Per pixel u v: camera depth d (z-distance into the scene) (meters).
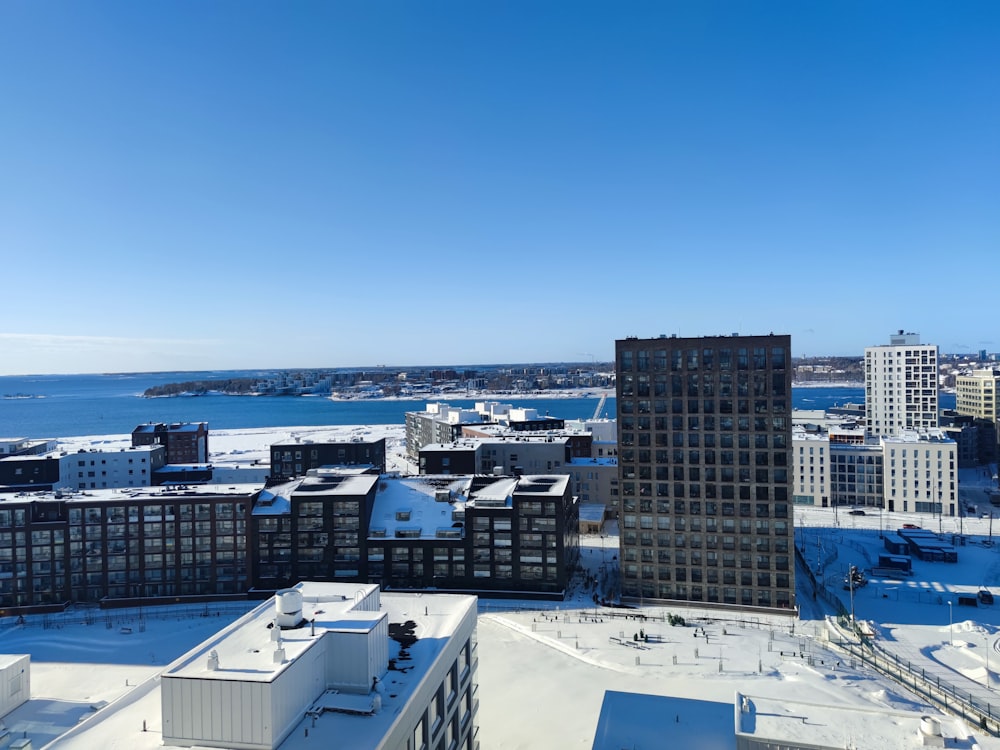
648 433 119.81
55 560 127.12
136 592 128.12
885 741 53.00
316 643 46.12
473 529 127.12
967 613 113.25
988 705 79.44
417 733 46.91
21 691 85.88
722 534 116.31
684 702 80.19
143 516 128.50
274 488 139.62
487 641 105.50
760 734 54.16
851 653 96.94
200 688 41.25
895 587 127.50
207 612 121.81
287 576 129.88
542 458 195.88
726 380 115.38
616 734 72.38
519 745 73.81
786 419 112.38
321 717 43.66
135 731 44.03
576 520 149.50
